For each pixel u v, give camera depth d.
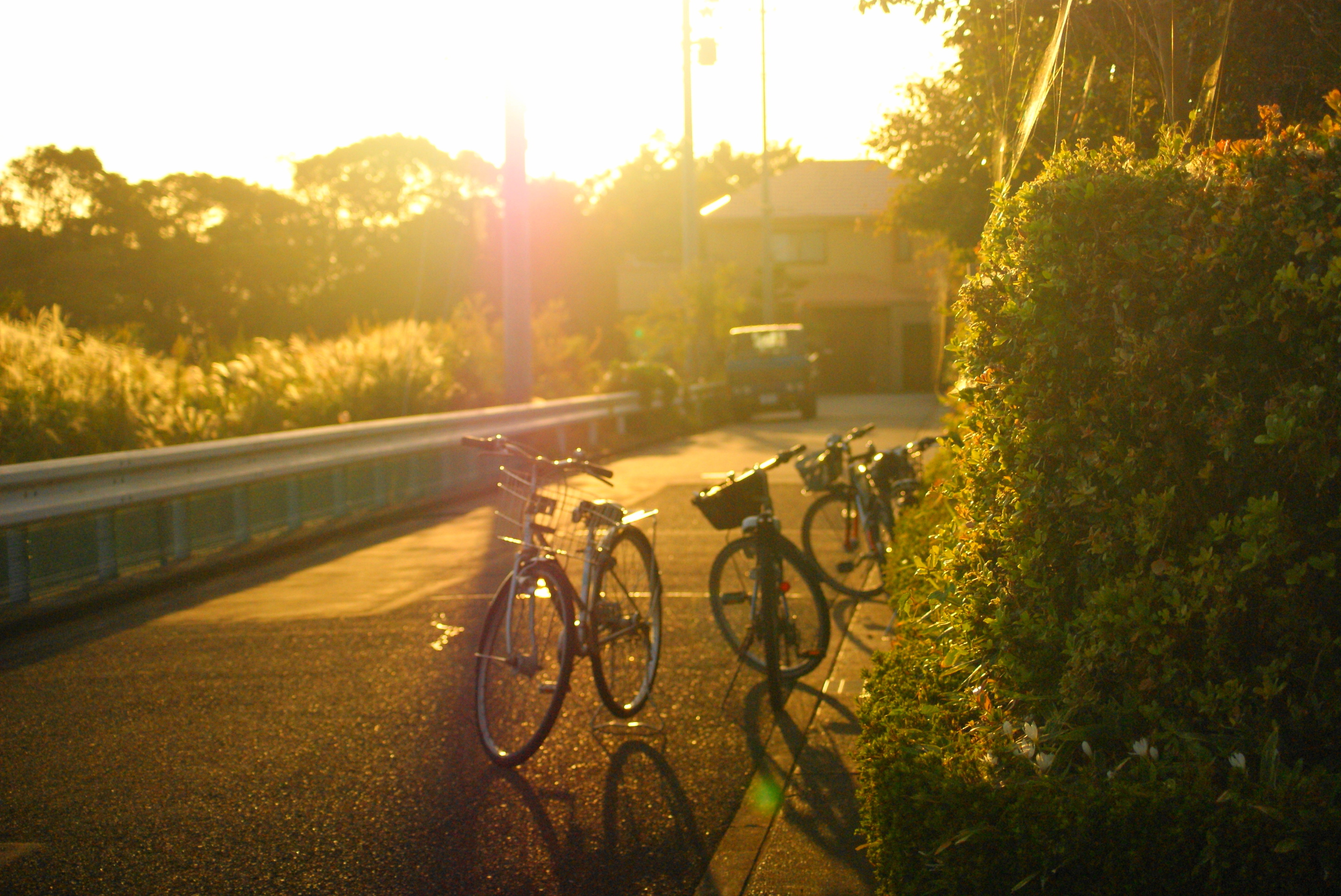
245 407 13.42
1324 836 2.38
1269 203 2.79
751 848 3.91
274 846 4.00
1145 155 4.62
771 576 5.60
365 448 12.45
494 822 4.20
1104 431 2.96
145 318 37.50
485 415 15.62
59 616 7.64
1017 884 2.56
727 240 45.75
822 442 20.14
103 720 5.47
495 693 5.00
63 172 37.94
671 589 8.36
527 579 4.90
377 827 4.16
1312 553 2.76
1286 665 2.70
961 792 2.63
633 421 23.28
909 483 7.96
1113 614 2.81
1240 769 2.54
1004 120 5.55
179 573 8.93
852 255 45.03
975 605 3.20
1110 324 2.94
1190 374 2.87
